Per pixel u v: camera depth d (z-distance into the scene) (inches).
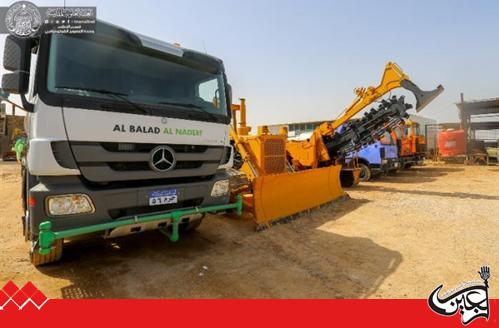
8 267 148.3
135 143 128.3
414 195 368.8
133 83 135.3
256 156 289.7
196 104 157.0
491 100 872.3
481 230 217.0
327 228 222.2
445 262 159.2
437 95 358.0
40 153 107.5
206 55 167.6
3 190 383.9
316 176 294.2
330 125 418.0
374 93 390.9
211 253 171.8
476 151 899.4
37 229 108.1
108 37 130.1
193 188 148.0
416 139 724.0
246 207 222.4
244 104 327.0
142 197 129.1
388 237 201.8
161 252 172.7
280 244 187.3
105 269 148.6
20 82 111.8
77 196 113.5
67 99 112.3
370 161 502.3
